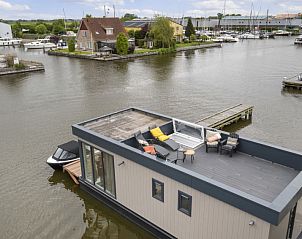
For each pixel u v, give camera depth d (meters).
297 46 81.44
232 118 23.09
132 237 11.85
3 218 12.80
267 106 28.23
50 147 19.52
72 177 15.10
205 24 145.38
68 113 26.83
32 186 15.06
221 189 8.46
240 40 103.69
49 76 43.84
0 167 16.92
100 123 14.61
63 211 13.25
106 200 13.16
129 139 12.30
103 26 70.94
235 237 8.70
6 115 26.66
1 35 104.38
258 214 7.80
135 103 29.50
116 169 12.04
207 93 32.94
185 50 74.50
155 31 71.19
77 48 72.69
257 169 10.76
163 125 13.77
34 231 12.12
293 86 34.56
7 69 45.44
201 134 13.18
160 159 10.23
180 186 9.69
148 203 11.15
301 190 8.52
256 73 44.09
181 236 10.37
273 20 147.88
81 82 39.34
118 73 45.19
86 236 11.95
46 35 107.75
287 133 21.72
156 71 46.62
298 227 9.80
